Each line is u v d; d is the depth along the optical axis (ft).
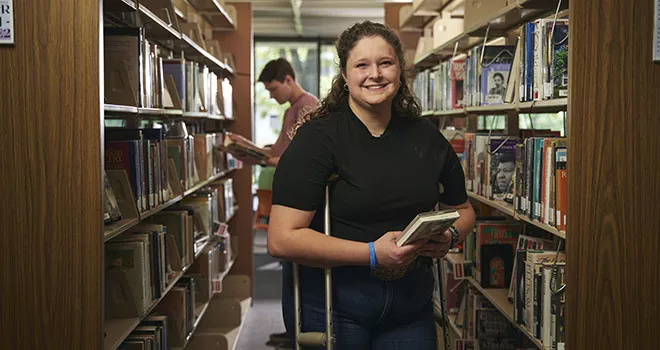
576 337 7.45
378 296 6.73
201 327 17.07
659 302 7.41
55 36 6.95
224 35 20.44
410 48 21.18
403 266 6.63
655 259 7.38
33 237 7.06
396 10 21.20
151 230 9.78
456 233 7.01
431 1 16.97
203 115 14.40
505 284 11.75
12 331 7.13
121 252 8.87
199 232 14.79
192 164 13.50
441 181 7.38
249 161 17.16
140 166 8.97
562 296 8.24
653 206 7.34
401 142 6.77
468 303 12.87
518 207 9.70
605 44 7.23
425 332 7.02
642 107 7.27
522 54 9.34
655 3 7.20
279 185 6.61
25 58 6.96
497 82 12.02
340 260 6.41
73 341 7.14
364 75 6.44
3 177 7.02
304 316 7.00
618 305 7.43
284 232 6.51
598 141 7.30
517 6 9.59
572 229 7.37
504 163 11.40
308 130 6.65
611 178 7.33
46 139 7.01
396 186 6.63
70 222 7.07
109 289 8.87
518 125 12.29
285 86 16.78
